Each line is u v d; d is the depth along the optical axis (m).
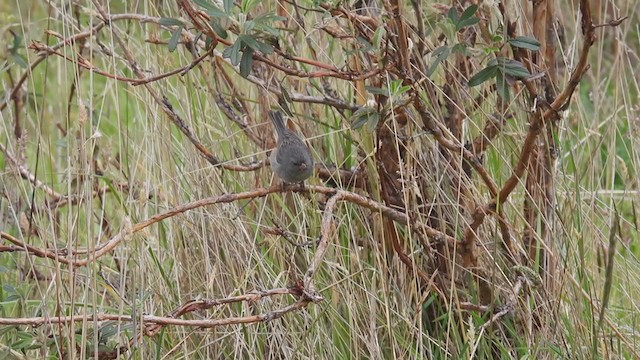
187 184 8.52
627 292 8.52
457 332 7.74
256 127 8.66
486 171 8.23
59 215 9.38
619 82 9.59
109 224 8.88
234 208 8.45
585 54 6.78
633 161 9.00
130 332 7.64
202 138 8.55
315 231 8.22
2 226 8.87
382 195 7.98
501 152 7.79
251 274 8.05
